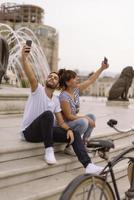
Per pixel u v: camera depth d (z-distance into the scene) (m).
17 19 58.75
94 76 4.96
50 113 4.09
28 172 3.83
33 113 4.31
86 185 2.85
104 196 3.01
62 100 4.49
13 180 3.69
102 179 3.00
